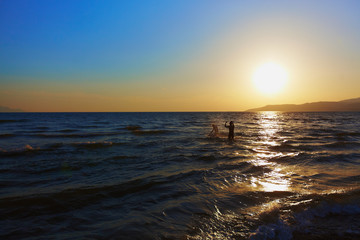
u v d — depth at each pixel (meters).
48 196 4.98
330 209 4.20
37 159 9.28
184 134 20.61
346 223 3.72
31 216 4.08
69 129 27.16
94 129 27.34
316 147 12.41
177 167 7.86
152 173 7.06
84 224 3.80
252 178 6.50
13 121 48.59
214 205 4.53
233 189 5.53
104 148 12.18
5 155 10.08
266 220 3.78
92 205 4.59
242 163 8.39
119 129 27.53
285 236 3.30
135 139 16.52
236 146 12.97
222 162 8.62
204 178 6.47
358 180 6.30
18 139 16.62
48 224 3.79
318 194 4.88
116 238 3.32
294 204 4.38
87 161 8.88
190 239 3.27
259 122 48.62
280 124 40.03
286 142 14.83
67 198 4.92
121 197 5.04
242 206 4.46
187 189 5.54
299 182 6.12
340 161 8.87
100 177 6.65
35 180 6.36
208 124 39.47
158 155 10.10
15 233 3.48
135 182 6.06
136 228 3.62
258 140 15.98
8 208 4.36
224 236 3.33
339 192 4.97
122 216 4.09
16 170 7.51
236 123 44.19
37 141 15.41
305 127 30.98
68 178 6.57
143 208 4.43
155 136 18.80
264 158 9.38
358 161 8.88
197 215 4.09
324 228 3.55
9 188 5.62
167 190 5.46
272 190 5.42
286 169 7.57
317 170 7.47
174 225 3.72
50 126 32.88
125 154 10.40
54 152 10.91
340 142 13.99
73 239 3.30
